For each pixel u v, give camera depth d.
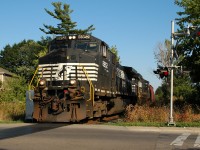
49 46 22.12
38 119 19.67
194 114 22.83
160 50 49.72
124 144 11.95
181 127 18.39
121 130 16.70
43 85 19.95
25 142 11.89
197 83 31.22
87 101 19.61
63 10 54.56
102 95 22.08
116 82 27.22
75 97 19.12
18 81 36.62
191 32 21.23
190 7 26.53
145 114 21.94
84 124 19.03
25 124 18.86
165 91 53.22
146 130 17.11
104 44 22.52
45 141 12.18
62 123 19.80
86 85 20.08
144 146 11.63
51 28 53.88
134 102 38.41
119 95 29.16
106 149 10.85
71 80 19.45
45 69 20.62
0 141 12.09
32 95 20.81
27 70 71.88
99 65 21.36
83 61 20.33
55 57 20.45
